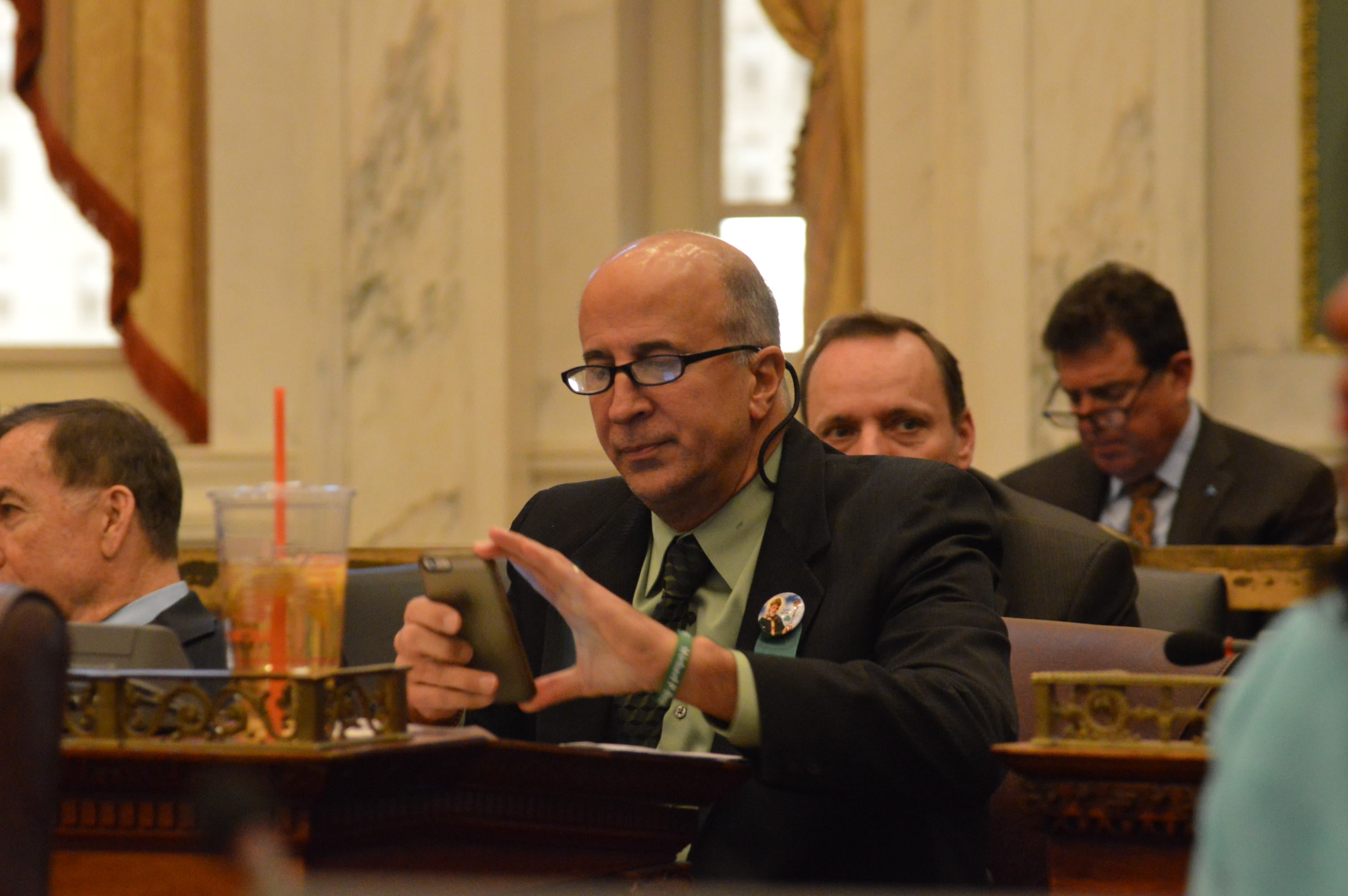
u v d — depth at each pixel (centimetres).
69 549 875
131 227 2111
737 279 765
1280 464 1487
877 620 732
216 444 2084
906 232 1992
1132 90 1895
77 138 2111
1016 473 1559
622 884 601
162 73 2112
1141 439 1448
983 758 641
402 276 2027
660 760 584
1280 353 1941
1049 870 520
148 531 891
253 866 271
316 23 2045
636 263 755
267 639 502
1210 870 307
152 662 579
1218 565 1259
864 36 2041
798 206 2133
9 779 426
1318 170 1930
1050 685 521
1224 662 753
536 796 557
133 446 891
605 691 616
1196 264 1881
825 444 814
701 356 744
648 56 2181
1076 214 1903
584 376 762
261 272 2092
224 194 2095
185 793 466
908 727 625
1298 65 1941
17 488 873
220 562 512
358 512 2020
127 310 2125
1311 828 292
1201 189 1883
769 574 753
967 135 1939
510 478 2006
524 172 2077
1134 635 809
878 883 693
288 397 2081
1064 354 1462
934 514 750
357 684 485
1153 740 562
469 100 2017
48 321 2228
